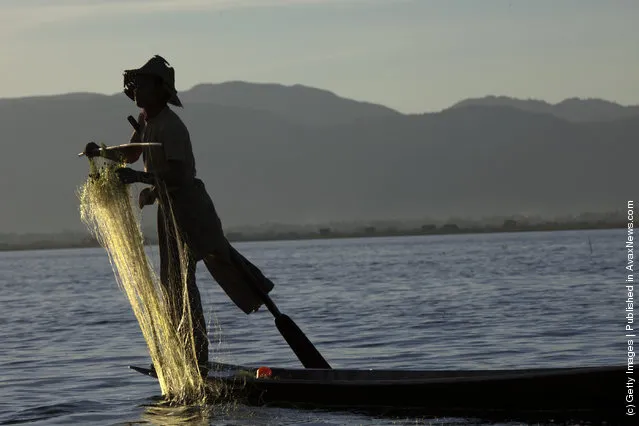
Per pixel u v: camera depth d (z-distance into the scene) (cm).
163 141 865
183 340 877
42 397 960
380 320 1756
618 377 730
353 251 10875
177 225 875
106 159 884
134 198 872
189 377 878
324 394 828
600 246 8062
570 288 2586
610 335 1344
